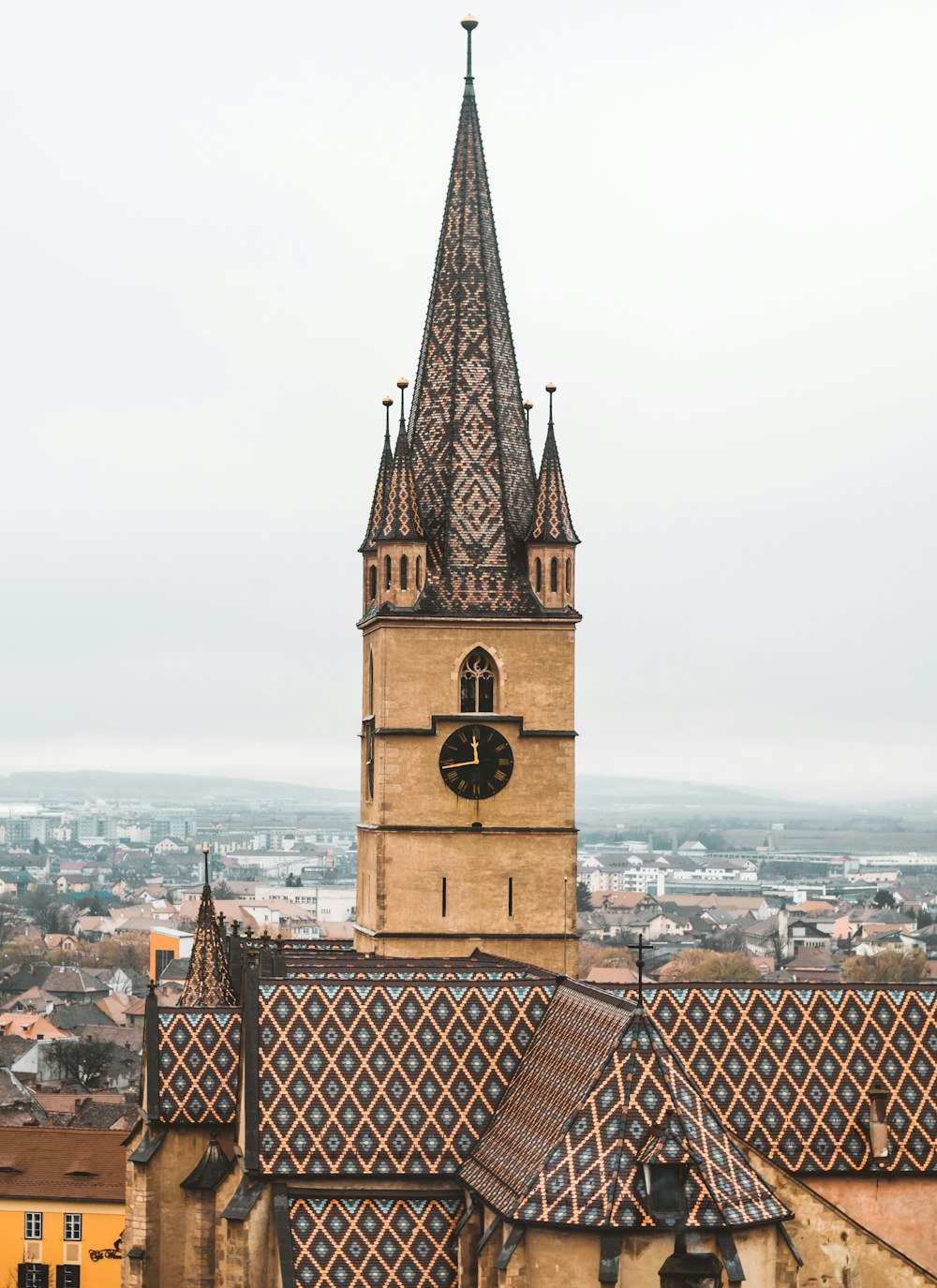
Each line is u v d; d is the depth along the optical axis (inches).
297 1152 3772.1
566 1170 3378.4
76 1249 6122.1
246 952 4008.4
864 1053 3757.4
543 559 4913.9
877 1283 3567.9
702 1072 3710.6
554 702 4916.3
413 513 4896.7
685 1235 3304.6
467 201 5103.3
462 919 4879.4
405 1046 3887.8
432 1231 3705.7
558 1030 3801.7
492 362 5044.3
